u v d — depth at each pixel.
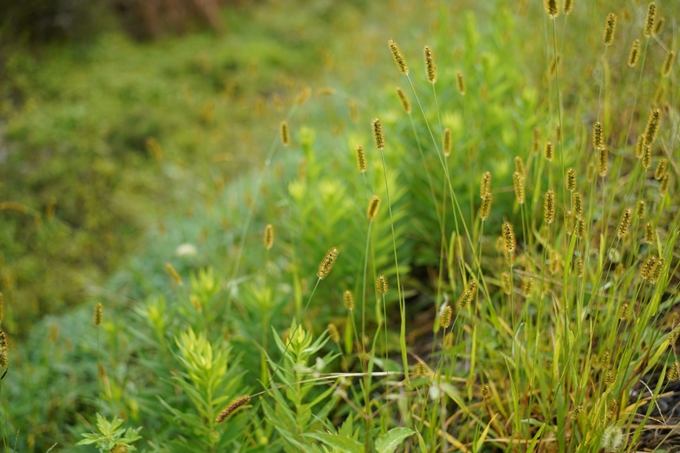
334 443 1.48
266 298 2.29
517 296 2.38
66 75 5.56
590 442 1.60
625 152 2.51
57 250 3.98
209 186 4.09
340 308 2.61
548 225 1.72
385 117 3.07
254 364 2.28
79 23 5.99
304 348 1.71
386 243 2.48
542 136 2.37
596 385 1.85
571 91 3.16
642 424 1.57
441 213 2.77
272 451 1.86
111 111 5.15
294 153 4.18
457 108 3.14
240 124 5.10
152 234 3.96
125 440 1.65
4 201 4.34
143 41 6.25
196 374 1.77
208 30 6.61
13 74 5.46
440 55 3.40
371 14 6.86
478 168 2.86
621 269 1.78
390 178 2.51
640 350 1.80
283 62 6.09
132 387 2.62
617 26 2.99
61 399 2.67
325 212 2.55
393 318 2.77
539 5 3.43
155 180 4.55
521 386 1.88
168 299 3.29
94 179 4.54
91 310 3.40
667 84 2.40
